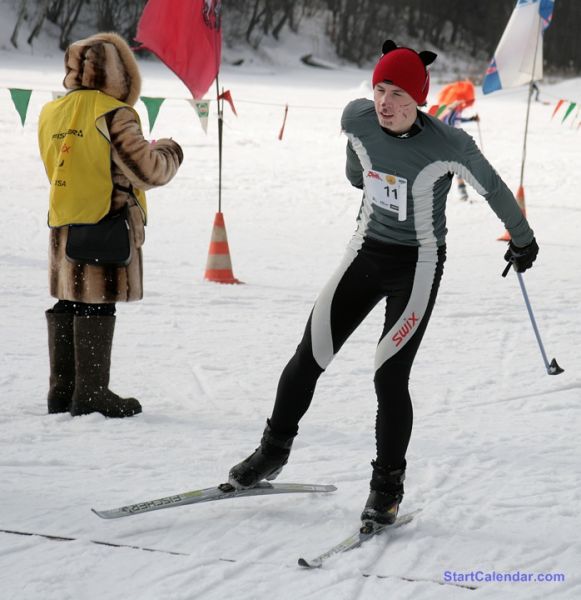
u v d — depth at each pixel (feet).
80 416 21.07
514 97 196.65
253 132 92.38
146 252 42.14
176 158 21.08
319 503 16.63
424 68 14.84
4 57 244.42
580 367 26.43
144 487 17.13
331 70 307.17
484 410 22.63
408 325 15.46
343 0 342.03
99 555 14.24
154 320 30.55
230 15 309.63
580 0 349.20
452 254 44.70
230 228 49.29
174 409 22.21
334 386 24.47
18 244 41.91
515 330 30.63
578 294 36.11
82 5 290.15
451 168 15.11
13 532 14.97
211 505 16.42
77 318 20.83
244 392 23.71
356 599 13.15
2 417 20.93
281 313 32.27
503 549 14.94
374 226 15.88
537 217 55.88
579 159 82.38
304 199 59.36
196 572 13.74
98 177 20.33
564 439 20.49
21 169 62.75
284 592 13.23
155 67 233.55
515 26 49.03
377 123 15.30
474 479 18.04
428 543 15.02
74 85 20.81
